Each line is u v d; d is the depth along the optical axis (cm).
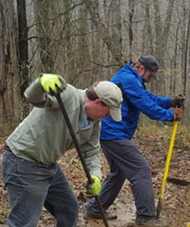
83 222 480
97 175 347
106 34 1205
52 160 320
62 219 361
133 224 461
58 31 1218
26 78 1209
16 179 310
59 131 308
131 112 459
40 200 320
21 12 1216
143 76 464
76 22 1227
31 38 1222
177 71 1973
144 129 1211
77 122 313
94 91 310
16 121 1094
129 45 1301
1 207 500
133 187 450
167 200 571
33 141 308
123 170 457
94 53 1292
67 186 354
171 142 493
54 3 1212
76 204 362
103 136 461
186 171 738
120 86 452
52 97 294
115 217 496
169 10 2069
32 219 315
